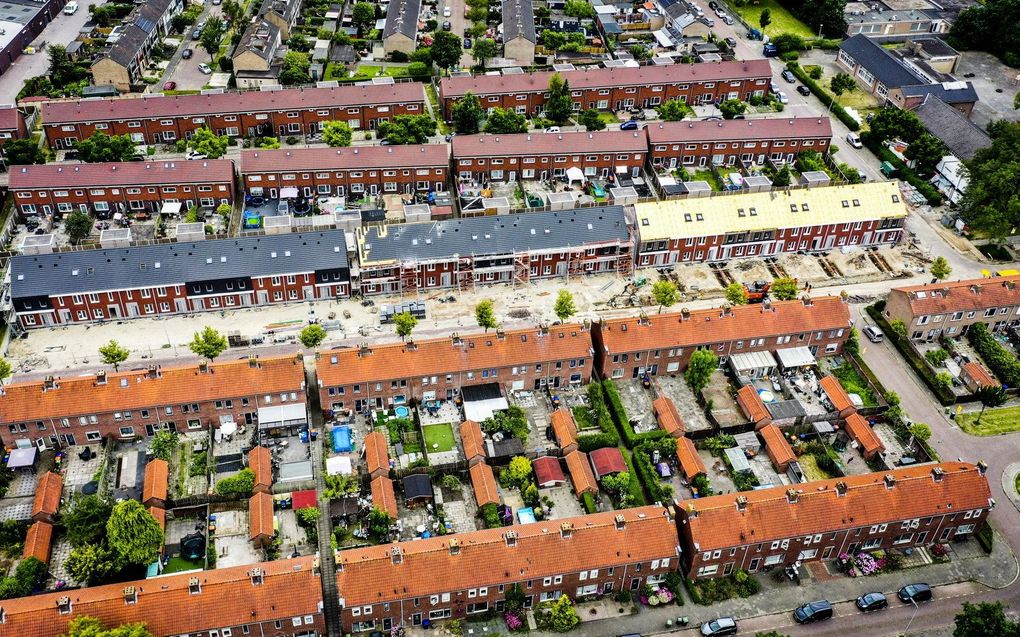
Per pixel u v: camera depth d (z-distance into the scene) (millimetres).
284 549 121438
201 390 134750
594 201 193625
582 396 147750
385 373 139125
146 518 114375
